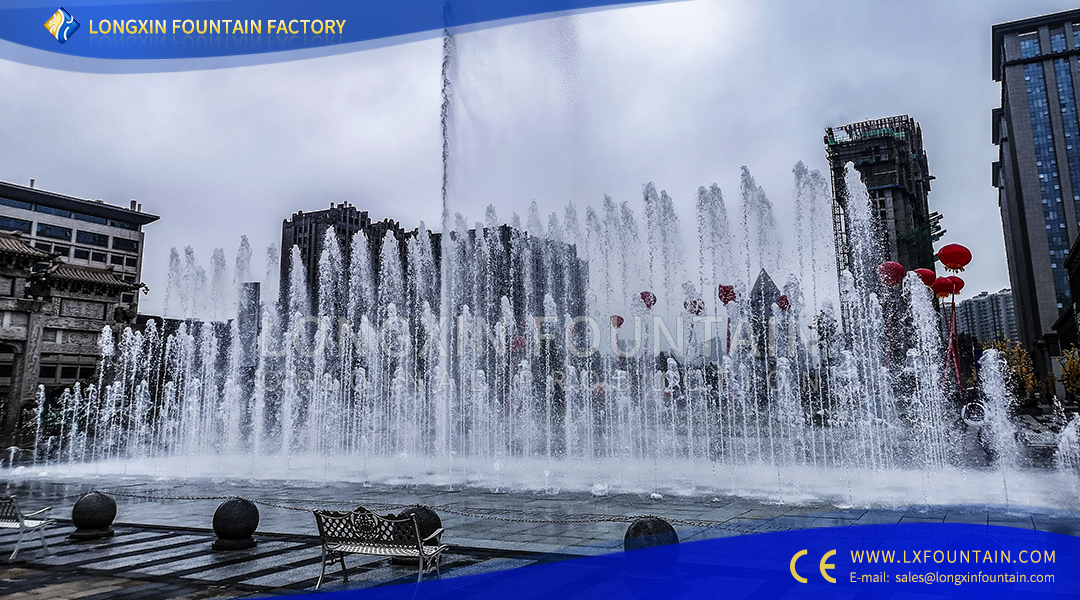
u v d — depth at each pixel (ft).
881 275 144.66
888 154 451.53
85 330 230.48
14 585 27.12
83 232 334.03
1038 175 481.05
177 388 189.88
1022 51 497.05
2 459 114.93
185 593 25.66
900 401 144.87
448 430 108.17
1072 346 265.34
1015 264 580.30
